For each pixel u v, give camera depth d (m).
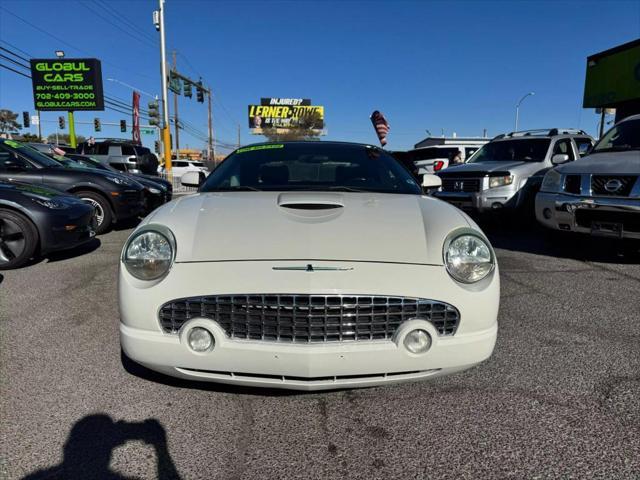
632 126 5.98
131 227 8.58
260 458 1.93
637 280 4.64
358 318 2.00
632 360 2.82
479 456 1.94
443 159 12.98
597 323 3.45
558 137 8.19
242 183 3.09
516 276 4.82
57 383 2.51
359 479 1.81
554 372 2.67
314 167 3.26
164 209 2.50
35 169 7.29
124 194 7.78
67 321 3.46
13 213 4.93
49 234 5.05
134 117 25.88
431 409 2.29
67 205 5.38
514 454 1.95
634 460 1.91
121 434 2.08
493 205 7.41
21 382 2.52
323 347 1.97
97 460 1.91
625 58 13.29
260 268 2.01
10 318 3.52
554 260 5.59
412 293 2.01
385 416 2.23
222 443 2.03
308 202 2.50
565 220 5.29
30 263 5.43
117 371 2.65
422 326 2.02
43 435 2.06
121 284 2.12
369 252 2.10
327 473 1.85
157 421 2.18
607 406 2.31
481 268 2.13
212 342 2.02
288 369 1.98
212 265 2.04
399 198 2.77
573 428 2.13
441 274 2.07
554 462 1.90
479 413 2.26
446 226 2.27
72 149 18.70
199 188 3.12
